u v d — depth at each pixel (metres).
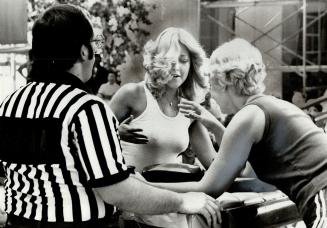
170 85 2.03
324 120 2.03
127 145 2.08
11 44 2.33
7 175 1.53
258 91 1.81
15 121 1.48
